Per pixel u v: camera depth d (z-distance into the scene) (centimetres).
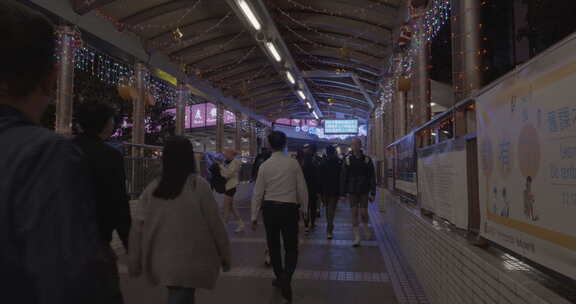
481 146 251
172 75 1413
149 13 1079
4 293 76
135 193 774
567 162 144
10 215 78
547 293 156
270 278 518
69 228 79
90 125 271
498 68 812
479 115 255
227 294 454
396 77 1225
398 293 445
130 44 1145
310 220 1034
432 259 386
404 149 665
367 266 579
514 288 176
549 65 157
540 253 167
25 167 81
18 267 76
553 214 155
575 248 138
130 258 279
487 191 240
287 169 468
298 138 4172
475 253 244
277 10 1291
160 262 267
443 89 1305
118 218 260
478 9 432
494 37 820
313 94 2767
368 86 2094
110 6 1006
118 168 262
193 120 3288
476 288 237
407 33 930
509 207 203
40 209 78
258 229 932
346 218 1168
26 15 93
